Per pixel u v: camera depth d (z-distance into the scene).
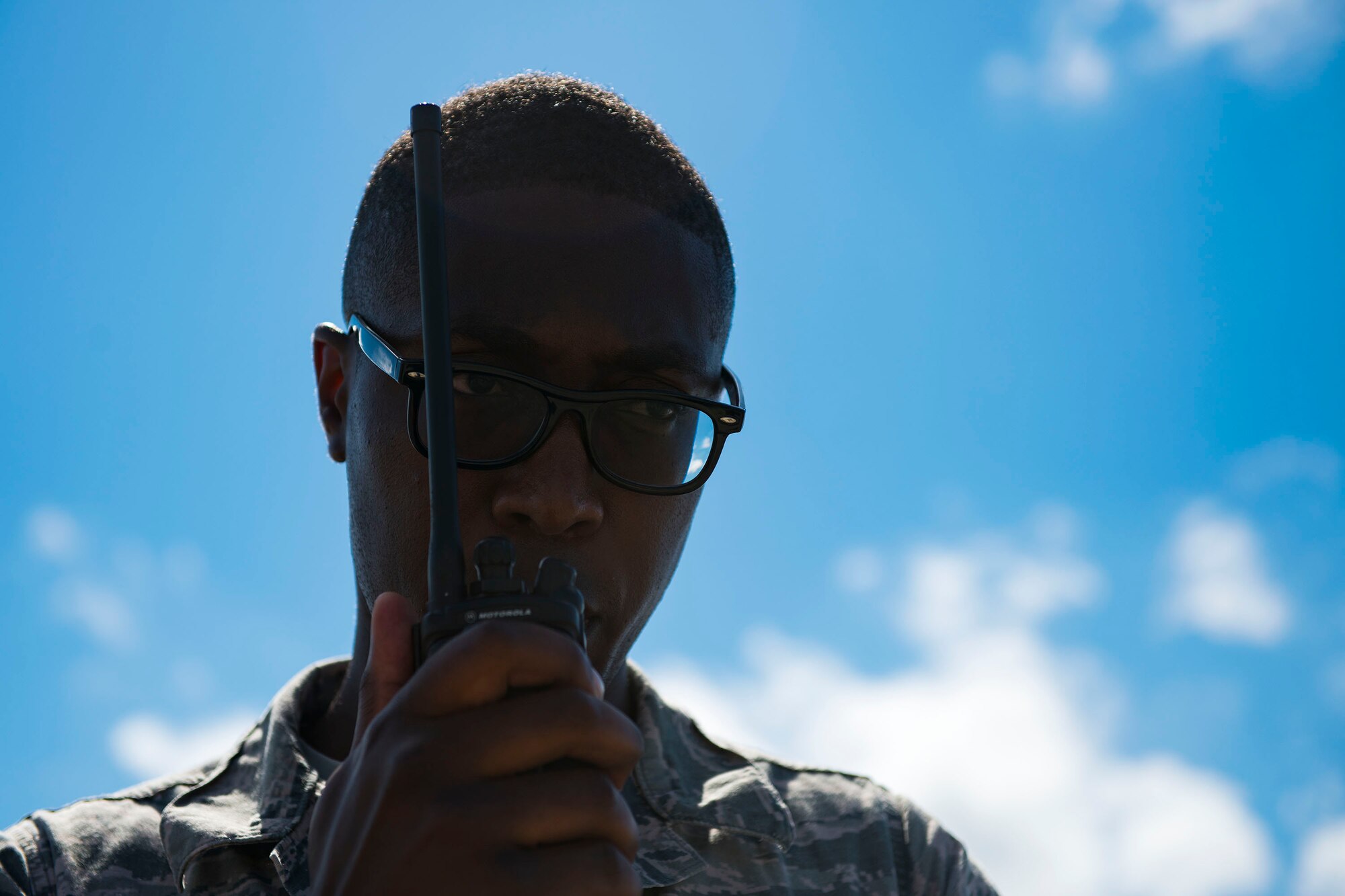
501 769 1.01
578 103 2.00
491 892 0.97
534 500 1.74
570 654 1.05
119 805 2.12
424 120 1.33
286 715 2.16
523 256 1.83
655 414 1.86
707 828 2.19
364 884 1.01
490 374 1.79
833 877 2.26
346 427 2.14
